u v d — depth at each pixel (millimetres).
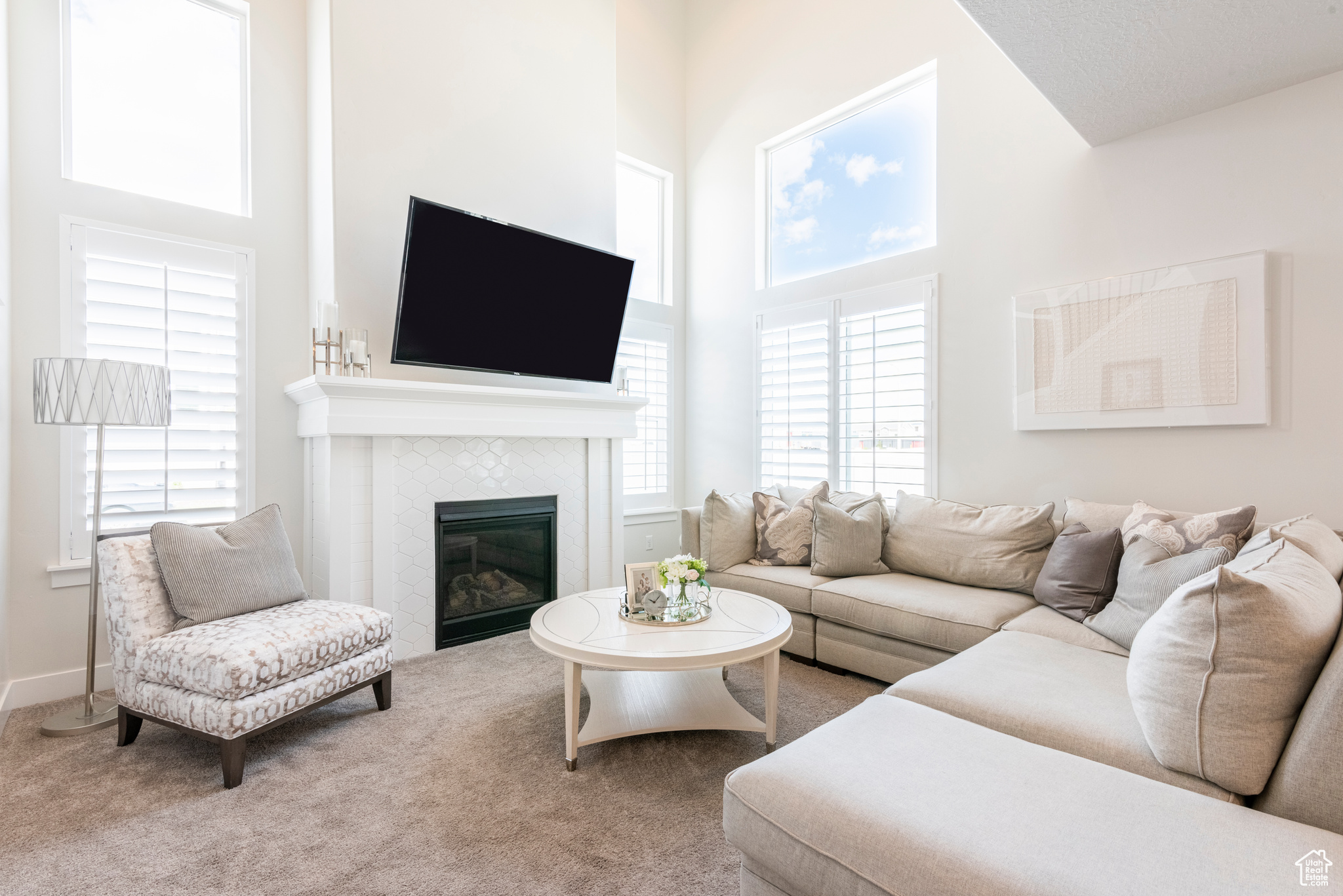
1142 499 2732
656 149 4809
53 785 1900
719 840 1632
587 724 2143
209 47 3092
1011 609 2504
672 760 2070
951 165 3377
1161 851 944
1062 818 1034
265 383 3131
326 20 3035
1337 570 1574
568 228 3891
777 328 4316
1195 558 1889
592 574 3928
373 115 3117
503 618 3482
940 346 3430
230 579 2291
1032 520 2766
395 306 3197
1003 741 1315
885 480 3682
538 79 3768
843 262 4078
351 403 2887
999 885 900
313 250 3232
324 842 1617
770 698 2129
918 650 2582
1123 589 2113
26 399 2535
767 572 3307
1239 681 1131
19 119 2539
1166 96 2434
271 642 2025
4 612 2414
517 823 1703
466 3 3455
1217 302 2506
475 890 1439
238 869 1511
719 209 4746
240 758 1901
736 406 4602
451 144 3387
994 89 3207
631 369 4617
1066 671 1787
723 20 4730
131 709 2109
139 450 2768
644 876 1489
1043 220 3031
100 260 2684
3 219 2389
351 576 2949
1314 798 1039
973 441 3289
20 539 2525
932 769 1198
